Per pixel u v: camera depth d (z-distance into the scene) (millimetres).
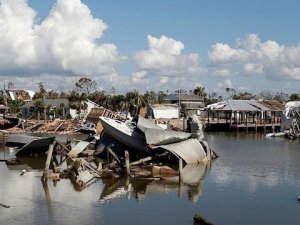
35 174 43844
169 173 44250
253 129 108375
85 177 40312
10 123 96125
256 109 108062
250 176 44000
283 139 86062
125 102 125000
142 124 55000
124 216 29078
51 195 34469
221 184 39875
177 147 50531
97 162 51781
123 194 35344
